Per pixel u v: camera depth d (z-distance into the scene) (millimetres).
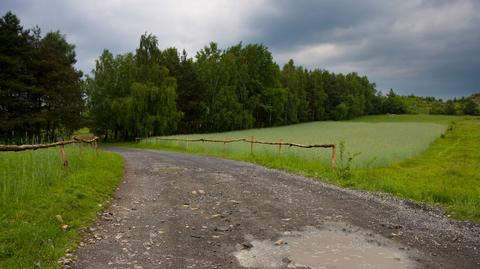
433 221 8438
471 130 61250
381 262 5863
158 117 56156
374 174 16812
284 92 92688
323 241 6867
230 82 81500
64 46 55406
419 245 6730
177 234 7207
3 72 41812
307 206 9680
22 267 5195
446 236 7309
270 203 9984
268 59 92000
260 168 17797
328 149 25656
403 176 17219
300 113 111875
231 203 9953
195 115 78688
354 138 44625
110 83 64875
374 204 10055
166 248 6402
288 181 13695
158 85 61969
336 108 130875
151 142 47219
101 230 7344
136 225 7789
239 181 13656
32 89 42719
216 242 6750
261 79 91875
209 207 9492
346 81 146250
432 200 10938
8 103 41219
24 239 6008
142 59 66375
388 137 46906
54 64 47156
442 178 17281
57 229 6746
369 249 6465
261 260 5883
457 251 6449
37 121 42469
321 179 14320
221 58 86000
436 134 52750
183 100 75625
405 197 11352
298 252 6270
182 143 38375
